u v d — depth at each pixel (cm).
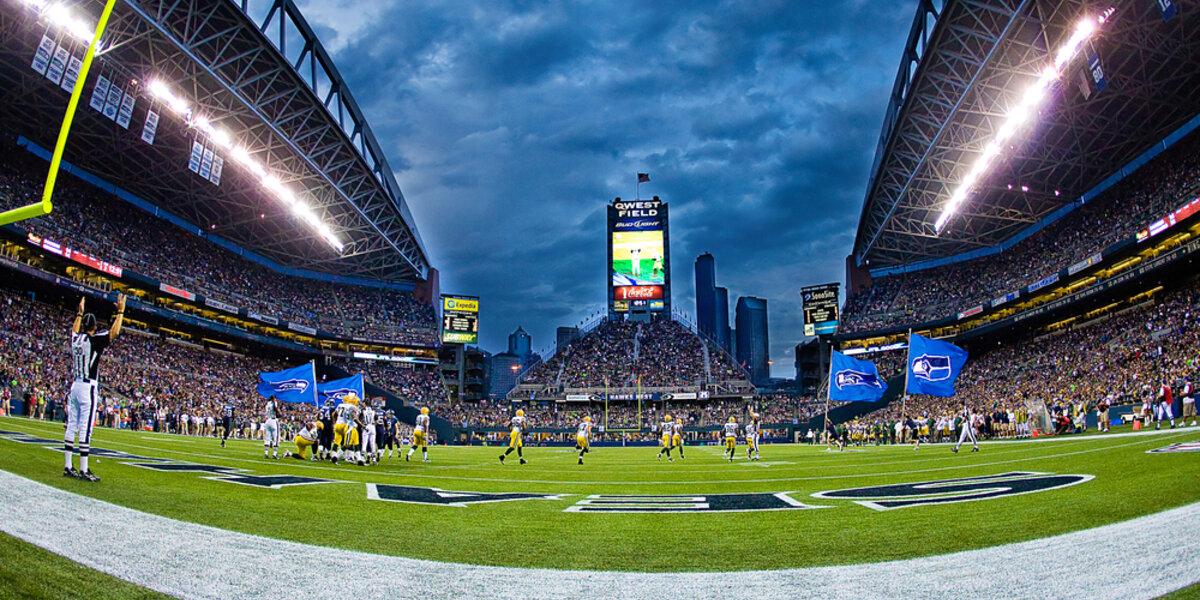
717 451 3753
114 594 374
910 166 5600
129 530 536
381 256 7706
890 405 6212
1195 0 3316
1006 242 6675
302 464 1656
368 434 1866
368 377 7188
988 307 5928
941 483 1112
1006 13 3559
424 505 854
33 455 1037
